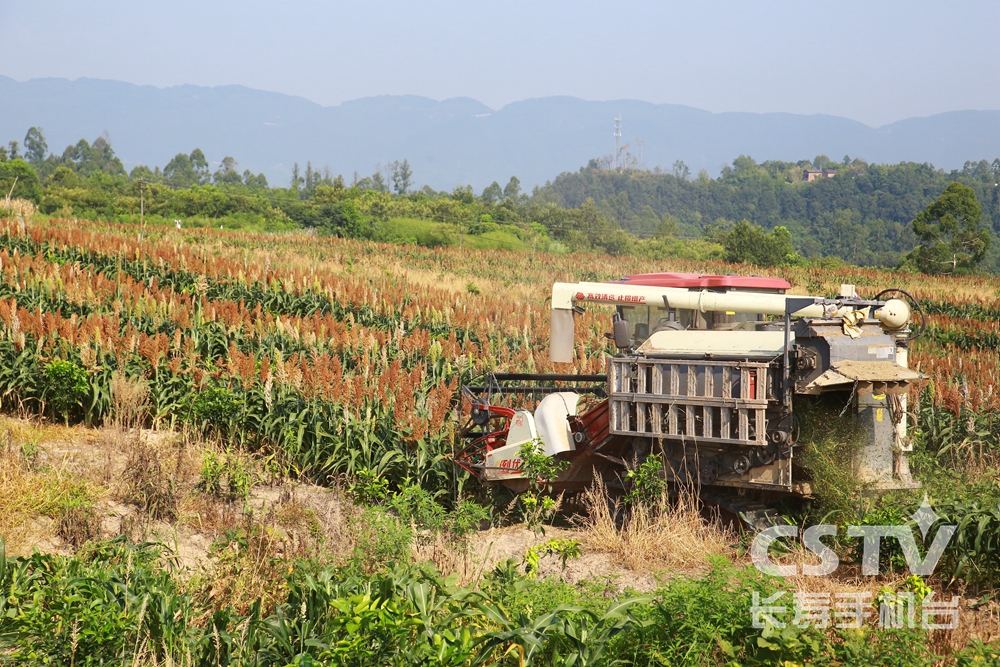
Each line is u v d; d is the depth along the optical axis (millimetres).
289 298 22750
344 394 11812
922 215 84062
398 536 7781
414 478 11266
